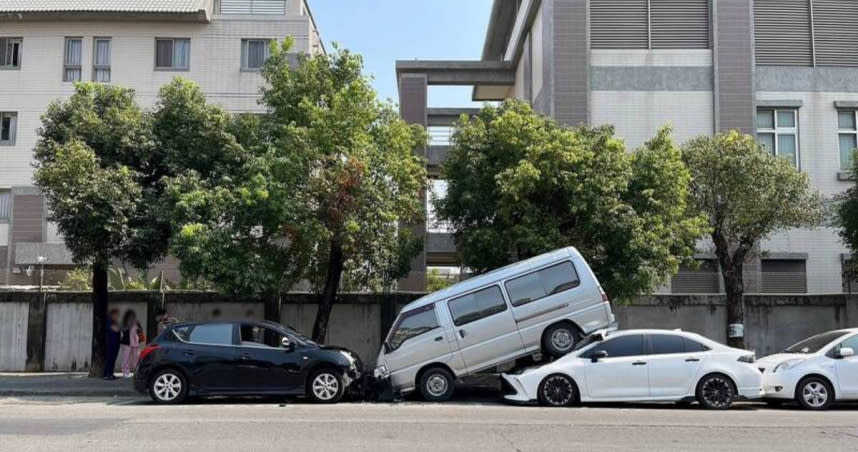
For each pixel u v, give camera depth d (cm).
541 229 1587
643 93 2284
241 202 1534
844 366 1313
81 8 2925
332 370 1389
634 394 1285
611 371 1292
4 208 2883
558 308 1414
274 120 1744
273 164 1562
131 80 2942
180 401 1366
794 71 2314
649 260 1585
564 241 1587
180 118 1705
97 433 958
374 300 1959
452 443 896
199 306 1948
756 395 1283
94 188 1533
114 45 2962
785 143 2300
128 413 1174
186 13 2917
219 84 2955
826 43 2333
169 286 2209
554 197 1631
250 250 1606
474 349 1409
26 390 1571
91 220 1555
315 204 1638
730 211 1781
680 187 1645
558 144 1555
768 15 2333
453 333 1412
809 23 2334
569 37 2286
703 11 2316
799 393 1305
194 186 1576
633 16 2316
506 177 1561
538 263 1440
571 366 1305
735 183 1738
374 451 841
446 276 3181
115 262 2281
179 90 1720
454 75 2858
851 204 1806
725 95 2264
